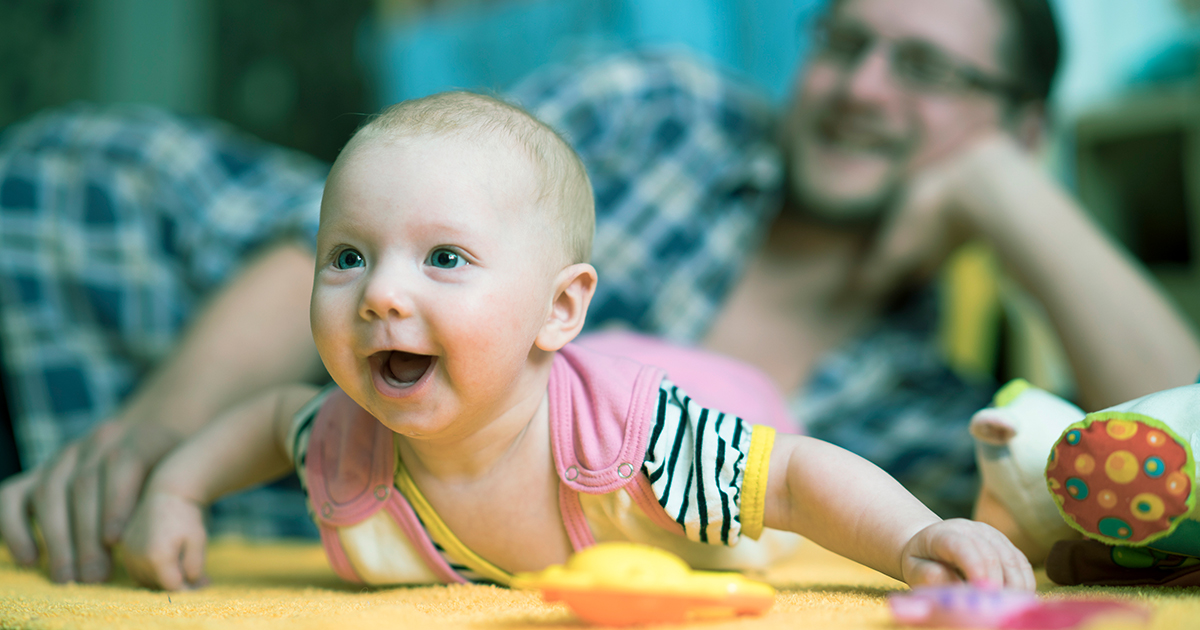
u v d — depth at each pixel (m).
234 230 1.30
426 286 0.58
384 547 0.71
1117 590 0.59
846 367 1.47
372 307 0.57
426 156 0.60
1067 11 2.10
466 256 0.59
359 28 2.92
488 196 0.60
